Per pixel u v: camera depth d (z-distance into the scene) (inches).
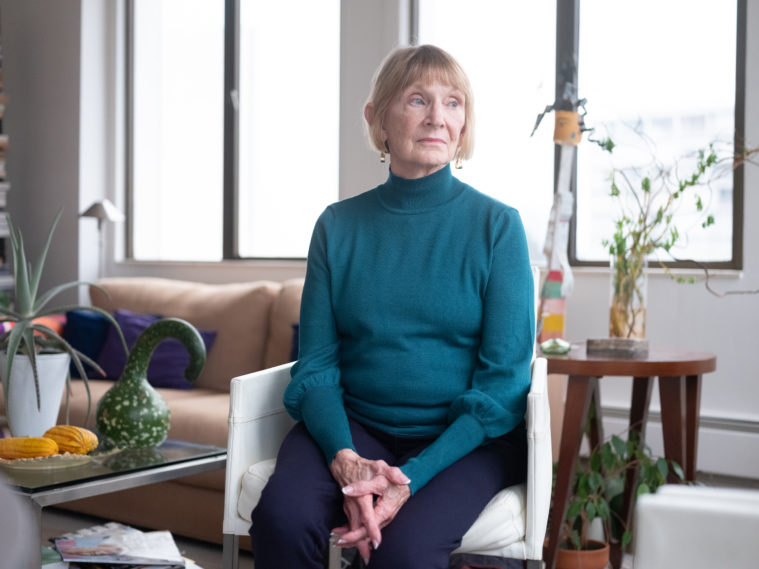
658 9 137.9
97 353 152.6
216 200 191.0
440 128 71.9
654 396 131.7
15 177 205.6
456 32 157.0
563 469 97.4
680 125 135.5
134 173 201.9
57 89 199.8
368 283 72.0
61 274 199.2
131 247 202.2
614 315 105.7
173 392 139.1
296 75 179.3
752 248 125.3
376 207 75.0
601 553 100.7
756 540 21.3
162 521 117.9
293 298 142.0
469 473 64.7
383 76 74.6
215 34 190.9
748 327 125.5
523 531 64.7
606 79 142.0
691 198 132.1
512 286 70.0
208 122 192.1
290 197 180.7
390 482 60.8
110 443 84.0
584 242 144.4
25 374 86.1
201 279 185.9
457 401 67.6
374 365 70.9
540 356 101.3
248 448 71.9
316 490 63.3
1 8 205.6
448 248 71.4
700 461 127.7
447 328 70.3
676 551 21.9
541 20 149.3
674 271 130.4
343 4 164.2
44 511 131.6
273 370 75.7
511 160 151.6
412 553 57.9
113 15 200.4
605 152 141.4
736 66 131.2
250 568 105.8
